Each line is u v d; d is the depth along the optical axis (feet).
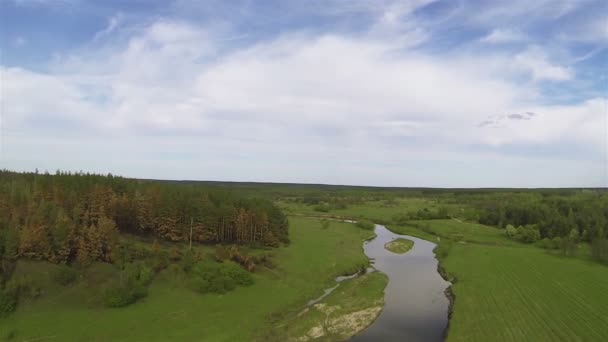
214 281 271.49
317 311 254.06
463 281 323.78
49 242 253.24
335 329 232.94
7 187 304.50
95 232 268.62
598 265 356.38
